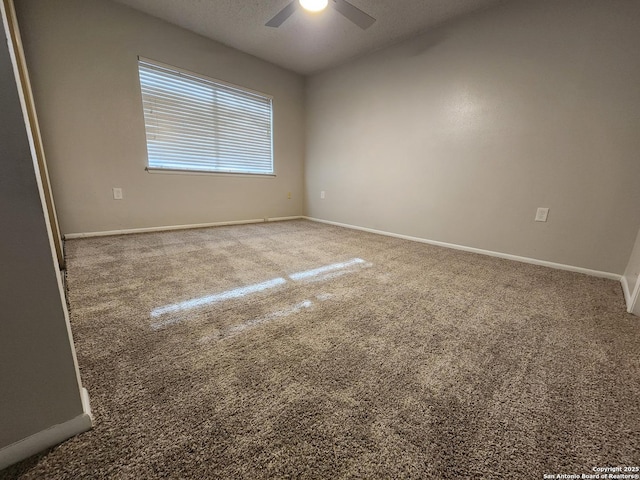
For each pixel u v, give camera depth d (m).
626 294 1.60
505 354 1.05
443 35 2.56
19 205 0.52
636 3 1.71
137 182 2.80
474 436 0.70
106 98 2.50
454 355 1.04
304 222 4.04
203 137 3.17
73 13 2.25
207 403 0.78
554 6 1.98
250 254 2.29
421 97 2.81
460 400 0.82
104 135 2.54
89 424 0.69
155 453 0.63
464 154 2.58
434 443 0.68
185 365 0.93
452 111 2.60
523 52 2.15
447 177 2.73
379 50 3.09
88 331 1.11
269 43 3.02
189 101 2.98
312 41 2.94
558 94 2.03
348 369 0.94
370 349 1.06
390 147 3.15
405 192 3.08
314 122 3.99
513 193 2.33
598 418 0.77
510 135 2.29
